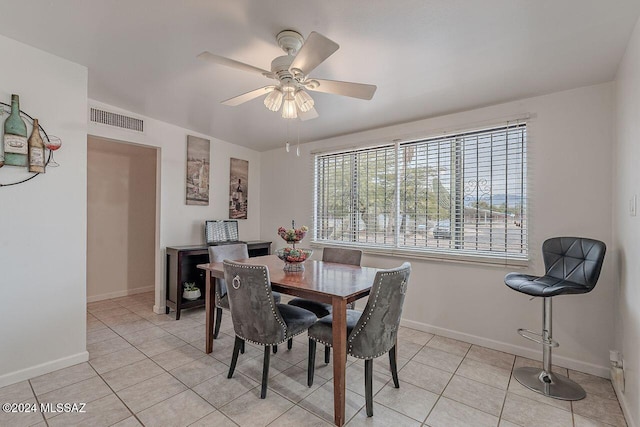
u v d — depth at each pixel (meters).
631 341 1.76
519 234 2.66
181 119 3.45
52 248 2.24
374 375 2.29
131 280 4.44
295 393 2.04
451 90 2.51
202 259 3.91
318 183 4.16
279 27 1.79
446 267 3.00
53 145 2.21
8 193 2.04
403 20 1.69
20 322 2.10
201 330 3.11
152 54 2.15
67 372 2.25
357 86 1.85
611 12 1.57
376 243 3.58
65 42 2.05
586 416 1.84
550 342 2.17
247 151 4.57
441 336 3.01
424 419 1.81
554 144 2.47
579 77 2.23
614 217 2.19
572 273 2.15
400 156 3.40
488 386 2.15
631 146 1.78
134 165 4.46
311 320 2.20
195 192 3.89
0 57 2.00
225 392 2.04
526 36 1.79
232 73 2.40
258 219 4.74
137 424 1.72
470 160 2.93
